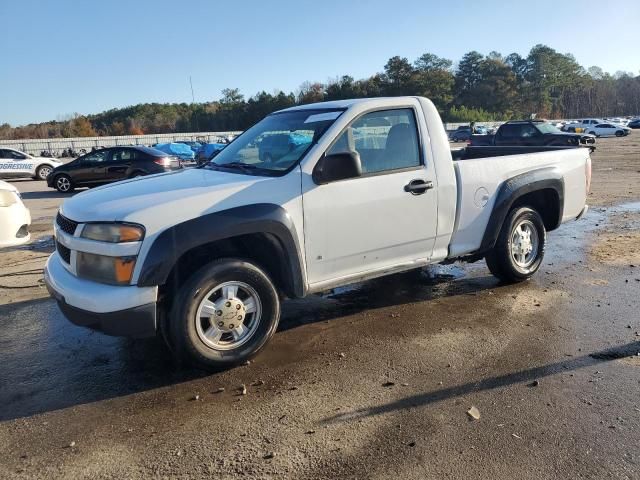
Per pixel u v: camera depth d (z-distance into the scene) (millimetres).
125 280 3408
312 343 4266
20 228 6570
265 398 3422
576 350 4004
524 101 116750
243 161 4449
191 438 3002
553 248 7309
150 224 3428
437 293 5449
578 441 2869
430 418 3129
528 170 5402
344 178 3869
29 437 3055
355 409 3254
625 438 2887
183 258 3689
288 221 3807
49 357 4137
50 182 17422
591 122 52938
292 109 4902
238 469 2717
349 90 92375
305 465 2730
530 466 2672
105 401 3443
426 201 4578
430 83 95500
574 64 125875
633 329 4387
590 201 11523
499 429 2998
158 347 4262
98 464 2793
